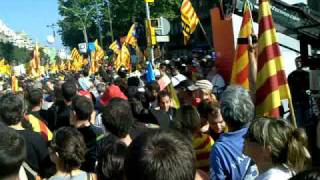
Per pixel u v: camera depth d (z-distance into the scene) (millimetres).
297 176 1937
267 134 3297
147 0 17750
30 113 6770
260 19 5016
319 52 9391
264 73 4941
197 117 4941
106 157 3549
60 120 7277
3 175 3057
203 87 6812
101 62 35562
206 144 4980
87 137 5191
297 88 9039
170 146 2039
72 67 46344
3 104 5207
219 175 3971
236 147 3973
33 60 26672
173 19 50719
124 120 4527
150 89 8047
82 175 3930
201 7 45250
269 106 4887
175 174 1996
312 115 7895
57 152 3900
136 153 2029
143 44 46656
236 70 5645
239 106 4004
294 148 3217
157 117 6215
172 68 13836
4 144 3035
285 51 10992
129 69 22969
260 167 3406
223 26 11609
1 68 40469
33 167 5039
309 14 8273
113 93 8367
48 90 13320
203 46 44375
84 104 5383
